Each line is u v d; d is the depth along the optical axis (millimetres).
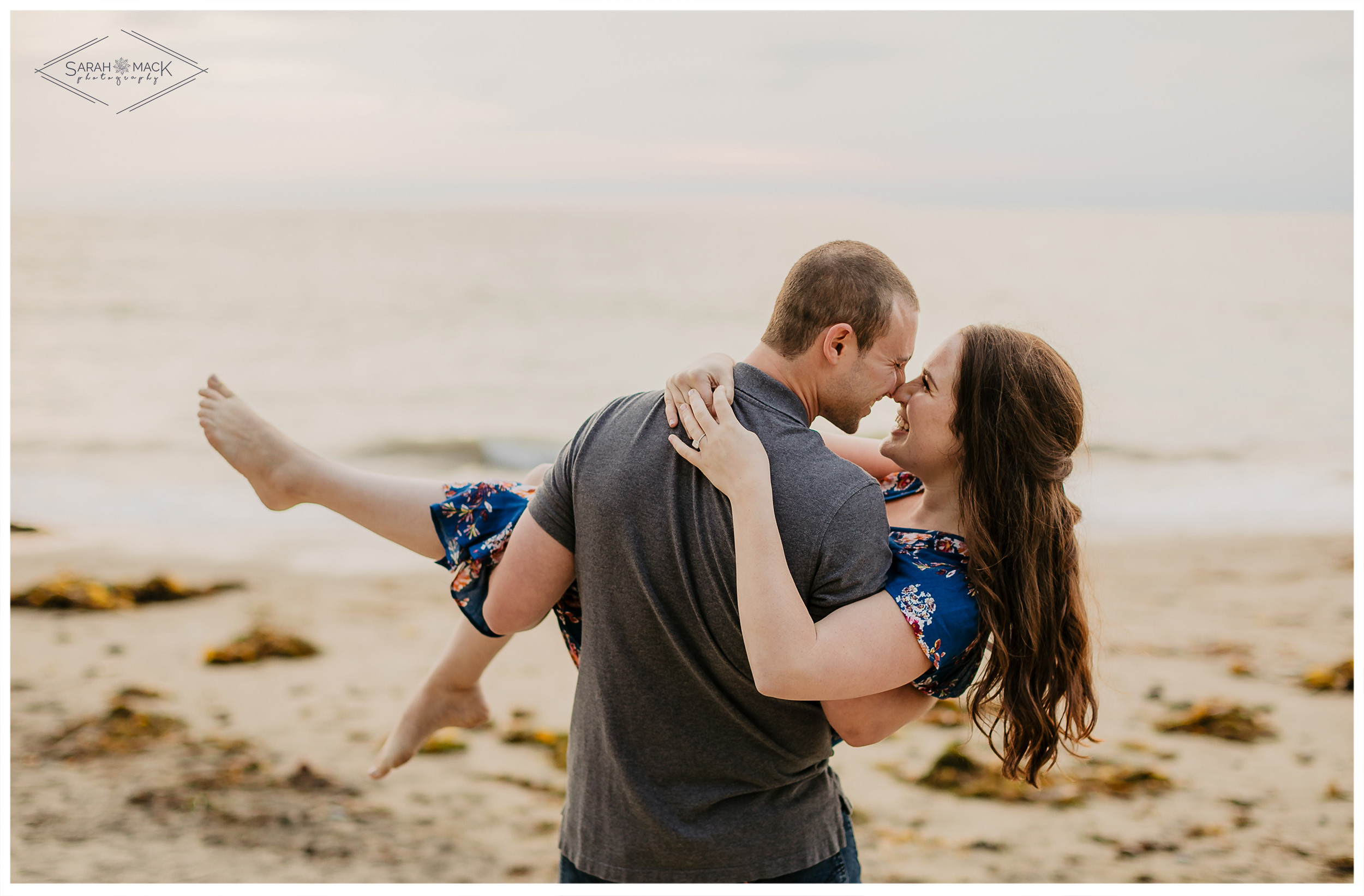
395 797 3811
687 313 28938
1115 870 3268
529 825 3623
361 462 13688
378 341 23688
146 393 16719
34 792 3711
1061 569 1618
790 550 1389
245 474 1958
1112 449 12883
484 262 41969
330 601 6566
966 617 1479
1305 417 14844
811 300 1487
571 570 1652
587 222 71500
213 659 5254
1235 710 4508
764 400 1477
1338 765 4055
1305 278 35906
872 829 3623
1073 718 1669
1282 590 6820
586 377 20281
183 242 48250
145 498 9969
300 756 4137
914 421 1646
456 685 2184
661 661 1523
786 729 1548
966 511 1577
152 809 3609
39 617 5895
